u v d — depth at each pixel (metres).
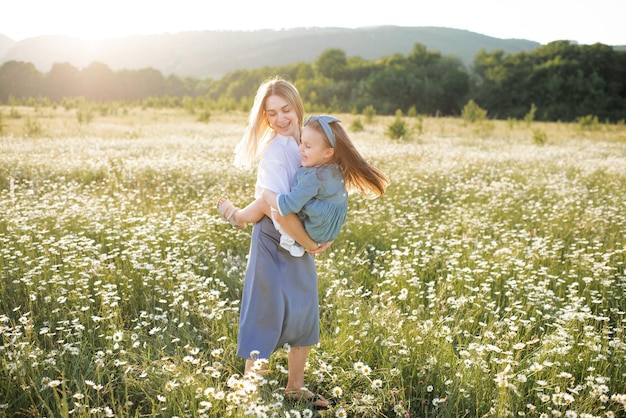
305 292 3.20
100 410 2.79
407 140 21.08
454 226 6.92
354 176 3.08
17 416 3.00
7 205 7.06
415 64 108.38
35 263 5.03
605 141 24.53
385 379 3.30
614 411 3.07
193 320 4.14
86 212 6.64
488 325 3.91
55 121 26.78
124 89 134.75
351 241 6.38
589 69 87.75
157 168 10.53
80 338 3.63
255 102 3.21
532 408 2.90
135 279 4.80
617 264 5.52
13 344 3.35
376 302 4.50
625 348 3.49
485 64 100.44
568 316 3.91
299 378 3.35
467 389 3.18
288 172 3.08
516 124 38.53
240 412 2.62
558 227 7.03
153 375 3.25
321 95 97.44
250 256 3.18
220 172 10.30
